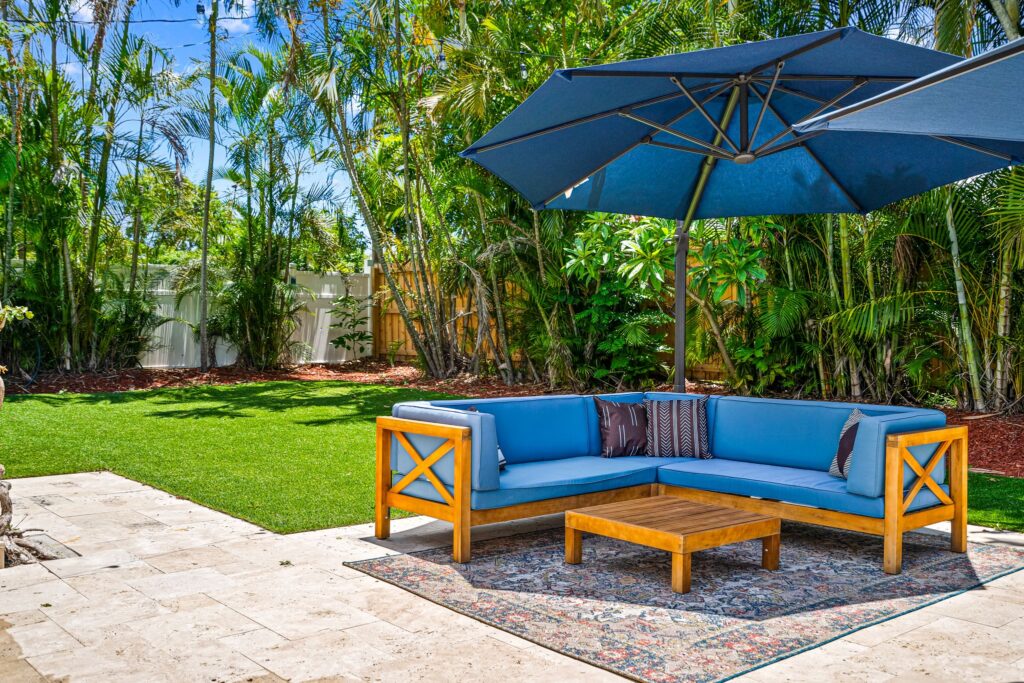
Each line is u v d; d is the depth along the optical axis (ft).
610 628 10.44
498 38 34.04
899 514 13.03
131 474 19.77
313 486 18.70
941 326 25.76
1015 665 9.29
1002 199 22.53
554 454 17.13
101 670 9.02
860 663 9.35
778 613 11.07
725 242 27.71
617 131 16.79
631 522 12.64
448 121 35.68
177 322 44.65
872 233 25.88
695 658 9.45
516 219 35.65
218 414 29.81
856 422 14.79
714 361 32.07
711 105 16.83
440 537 15.14
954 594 11.92
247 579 12.36
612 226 31.40
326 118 39.34
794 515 14.37
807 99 16.05
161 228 42.45
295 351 47.24
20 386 36.40
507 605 11.29
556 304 34.19
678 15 26.99
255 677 8.87
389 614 10.94
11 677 8.82
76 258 39.81
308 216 44.45
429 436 14.33
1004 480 19.17
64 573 12.55
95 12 38.22
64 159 37.04
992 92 5.97
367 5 36.22
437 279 41.14
